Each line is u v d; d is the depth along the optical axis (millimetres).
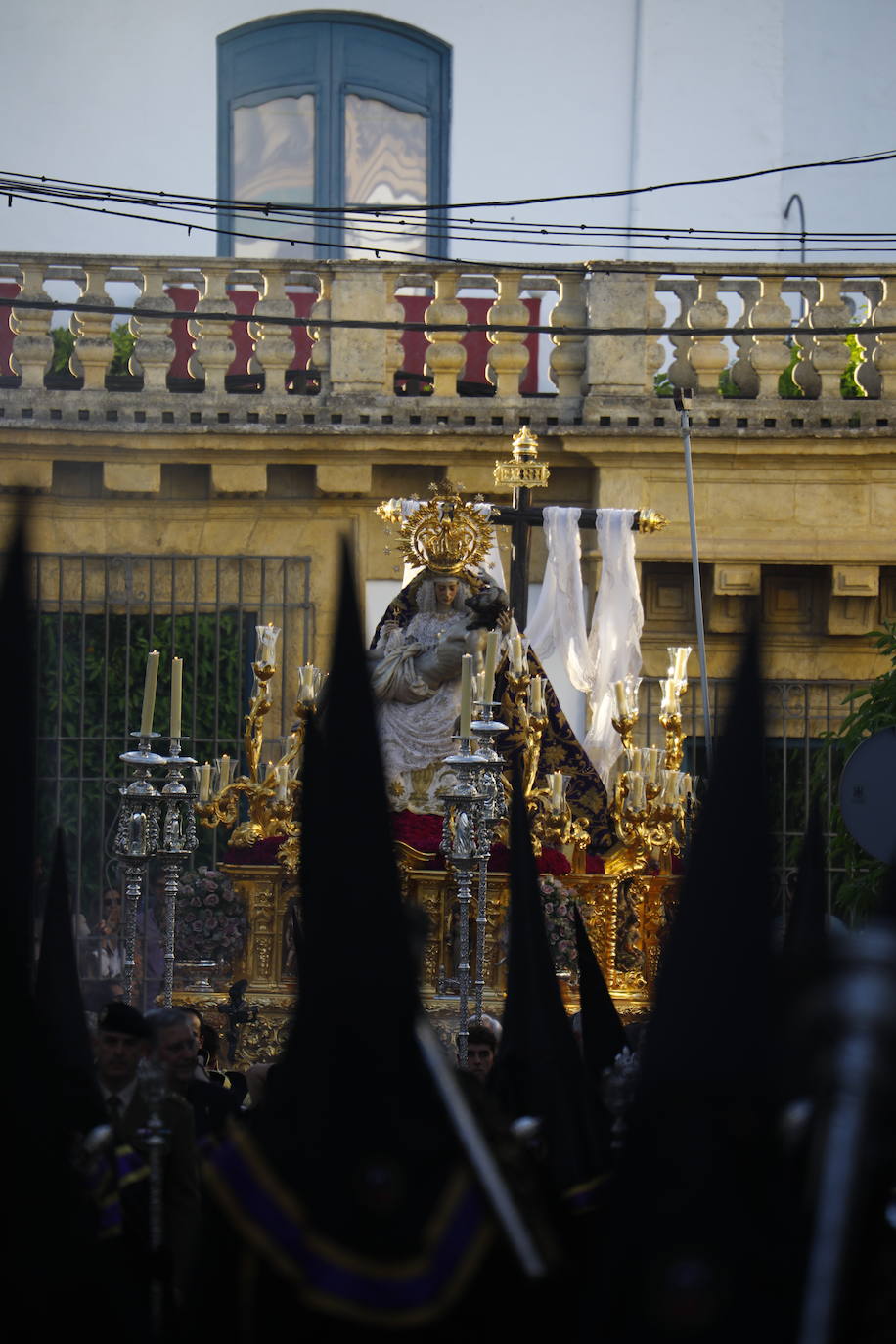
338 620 12531
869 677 57844
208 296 56531
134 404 56312
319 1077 11922
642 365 56750
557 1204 13648
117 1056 19984
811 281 58250
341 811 12305
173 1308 15062
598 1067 19609
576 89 70562
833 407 56438
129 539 57531
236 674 57562
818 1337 10508
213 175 69250
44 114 68438
